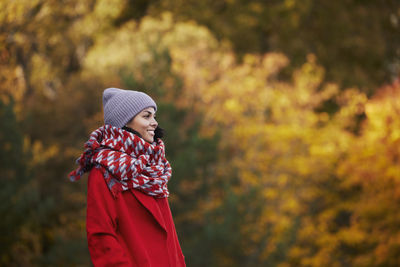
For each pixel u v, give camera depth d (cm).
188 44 1753
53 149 1504
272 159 1839
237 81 1834
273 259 1401
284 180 1811
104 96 256
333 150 1877
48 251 1339
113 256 224
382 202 1700
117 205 235
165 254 241
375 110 1725
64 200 1470
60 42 1872
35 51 1848
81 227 1426
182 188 1348
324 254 1788
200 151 1416
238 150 1752
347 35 2553
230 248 1298
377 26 2647
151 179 242
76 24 1933
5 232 1175
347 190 1920
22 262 1237
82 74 1686
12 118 1270
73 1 1919
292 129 1862
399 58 2723
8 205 1152
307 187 1922
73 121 1588
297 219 1577
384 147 1705
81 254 1283
